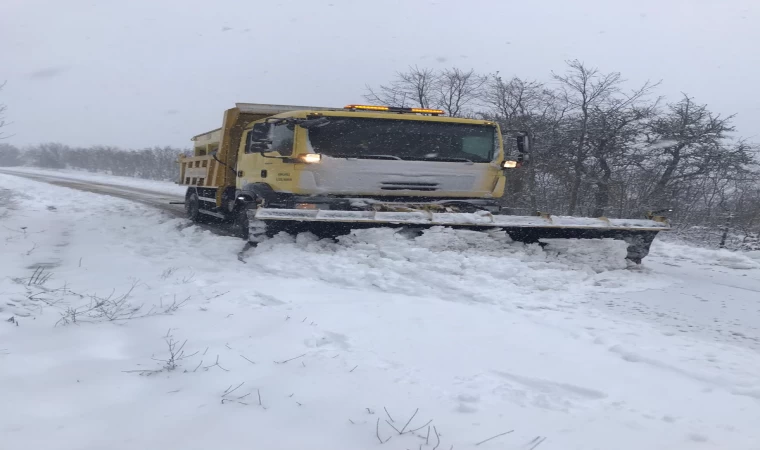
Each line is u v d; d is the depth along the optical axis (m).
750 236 13.62
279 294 5.98
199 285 6.35
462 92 20.22
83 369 3.73
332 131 8.60
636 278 7.43
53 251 9.12
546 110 18.11
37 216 14.78
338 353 4.16
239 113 11.16
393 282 6.63
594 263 7.86
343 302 5.71
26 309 5.12
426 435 2.93
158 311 5.22
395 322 5.04
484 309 5.68
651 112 16.62
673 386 3.76
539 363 4.13
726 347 4.68
